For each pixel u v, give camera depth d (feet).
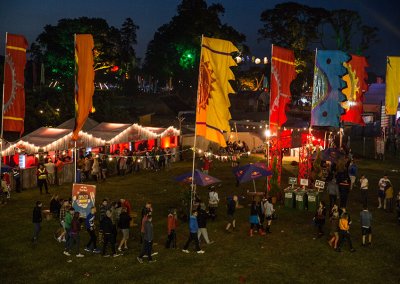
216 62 69.46
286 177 106.11
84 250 59.41
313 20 260.62
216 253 59.11
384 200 81.00
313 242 63.67
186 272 52.80
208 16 282.56
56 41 226.38
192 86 312.71
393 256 58.59
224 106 69.72
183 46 292.81
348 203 84.89
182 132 141.28
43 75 206.90
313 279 51.47
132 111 212.02
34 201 83.10
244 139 147.74
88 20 232.32
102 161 101.91
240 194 90.99
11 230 66.59
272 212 67.21
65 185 96.84
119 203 67.92
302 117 236.84
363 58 93.76
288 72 83.56
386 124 146.61
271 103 83.20
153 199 85.97
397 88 94.89
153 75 331.57
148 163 117.08
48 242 61.93
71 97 163.43
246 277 51.67
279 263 55.98
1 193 80.64
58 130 105.19
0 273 51.75
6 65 74.84
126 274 52.01
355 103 94.32
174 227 60.23
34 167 94.73
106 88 253.03
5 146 94.79
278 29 264.31
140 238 64.44
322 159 91.91
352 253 59.52
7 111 75.87
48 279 50.39
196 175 75.77
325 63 86.84
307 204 79.66
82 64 69.62
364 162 129.18
